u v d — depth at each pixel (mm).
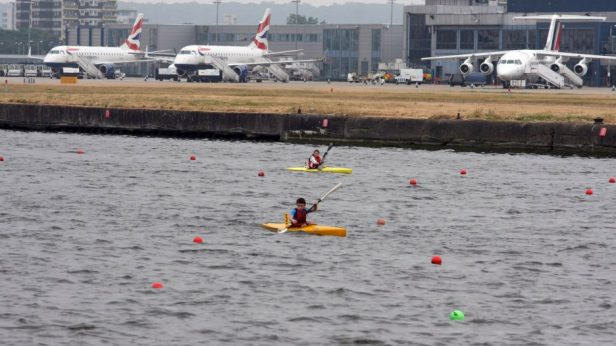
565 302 129625
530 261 151625
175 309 124625
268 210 194000
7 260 146250
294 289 133625
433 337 116250
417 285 136375
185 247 157250
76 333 115812
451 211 195875
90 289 132125
